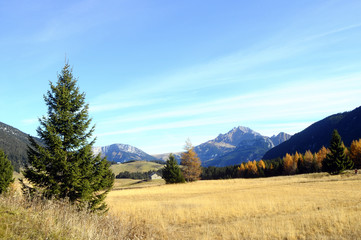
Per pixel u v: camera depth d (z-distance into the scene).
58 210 8.08
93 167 13.74
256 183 48.12
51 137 12.46
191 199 29.42
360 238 10.28
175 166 62.72
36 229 6.16
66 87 14.38
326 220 13.38
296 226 13.17
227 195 31.33
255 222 14.98
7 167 29.77
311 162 91.00
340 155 52.94
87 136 14.12
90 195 13.07
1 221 6.12
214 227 14.73
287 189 33.78
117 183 158.38
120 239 7.69
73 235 6.38
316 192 27.98
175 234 12.62
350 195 23.09
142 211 19.31
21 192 11.08
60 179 12.74
